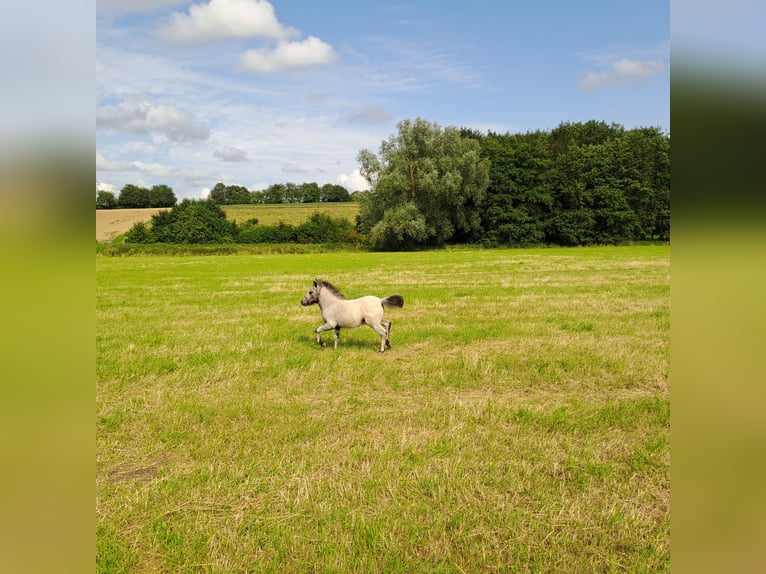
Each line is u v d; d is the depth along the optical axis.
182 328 14.65
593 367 9.76
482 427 7.07
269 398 8.52
